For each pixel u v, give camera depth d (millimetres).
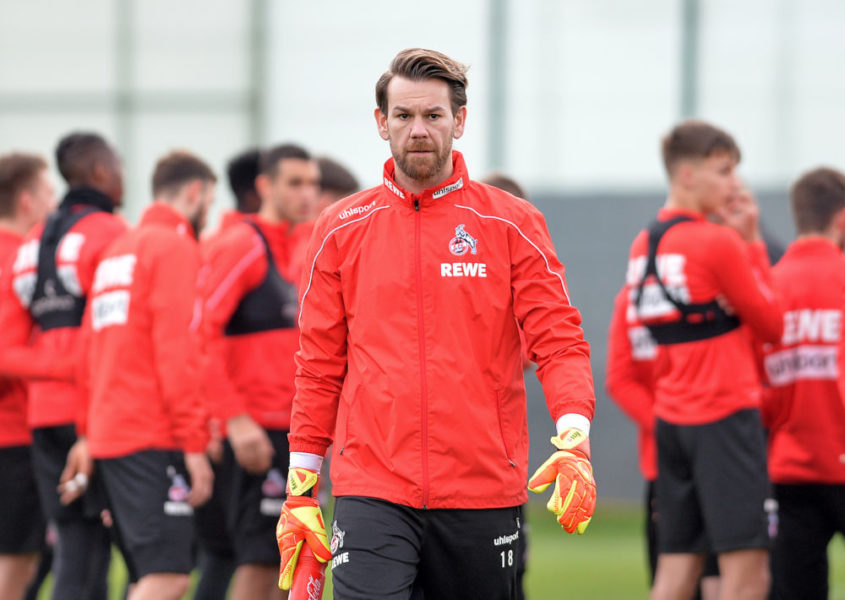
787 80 42656
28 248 18922
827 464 18203
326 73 46594
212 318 19547
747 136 43062
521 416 12477
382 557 11781
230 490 20328
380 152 46219
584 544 35062
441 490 11914
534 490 11477
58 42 48219
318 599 12430
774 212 42500
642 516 40375
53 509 18906
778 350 18500
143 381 17125
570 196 44094
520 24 44750
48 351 18531
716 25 43281
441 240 12172
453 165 12484
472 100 45250
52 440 18859
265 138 47156
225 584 20953
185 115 47594
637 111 43812
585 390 11945
